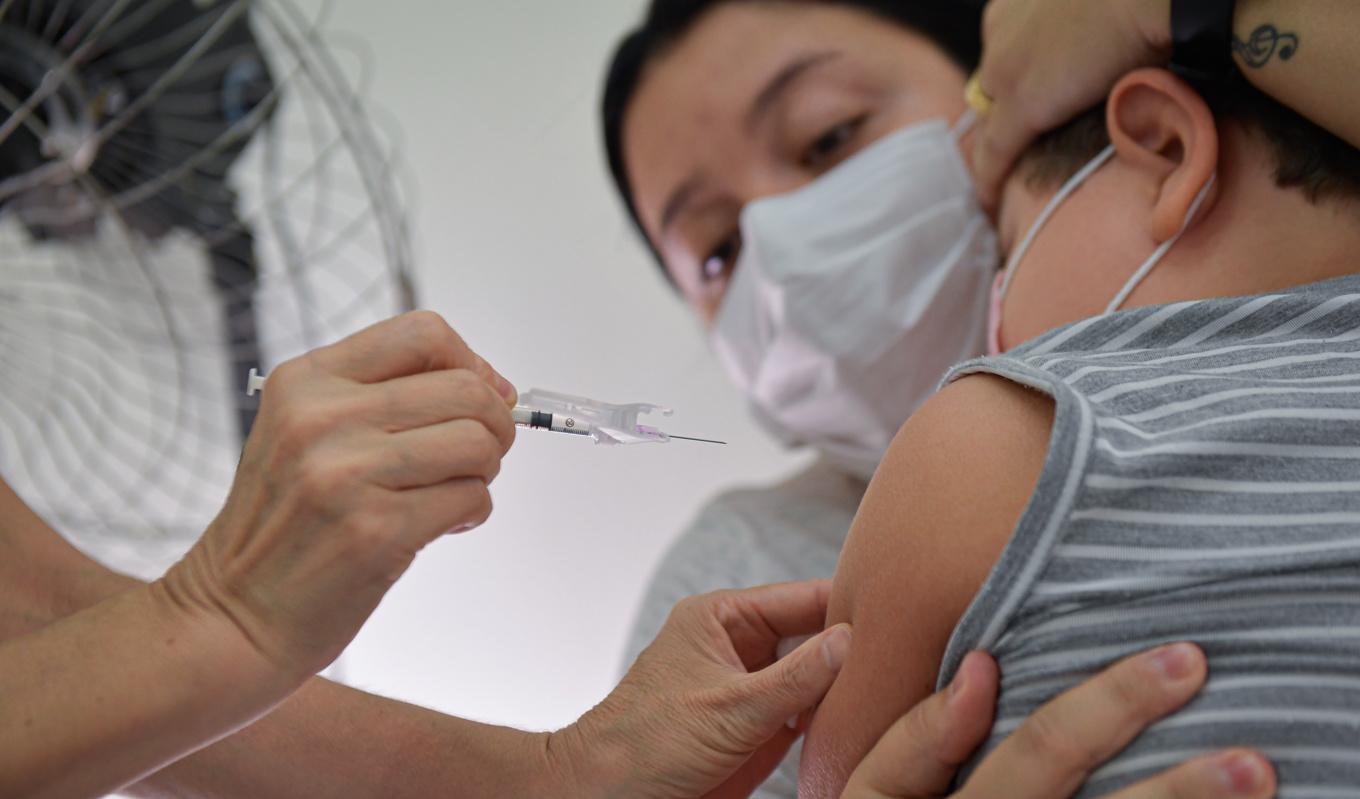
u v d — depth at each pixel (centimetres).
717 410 245
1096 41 90
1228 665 60
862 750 77
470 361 76
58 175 128
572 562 239
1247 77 81
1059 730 62
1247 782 57
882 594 76
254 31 151
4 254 134
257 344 157
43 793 65
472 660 235
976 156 110
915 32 194
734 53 201
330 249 162
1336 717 58
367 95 245
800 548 196
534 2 248
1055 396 67
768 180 202
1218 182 82
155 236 143
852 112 194
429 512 67
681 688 94
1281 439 64
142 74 137
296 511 66
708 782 91
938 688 71
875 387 190
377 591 68
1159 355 73
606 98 220
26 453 147
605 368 247
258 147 202
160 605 69
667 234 219
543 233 247
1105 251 88
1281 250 79
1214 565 61
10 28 123
